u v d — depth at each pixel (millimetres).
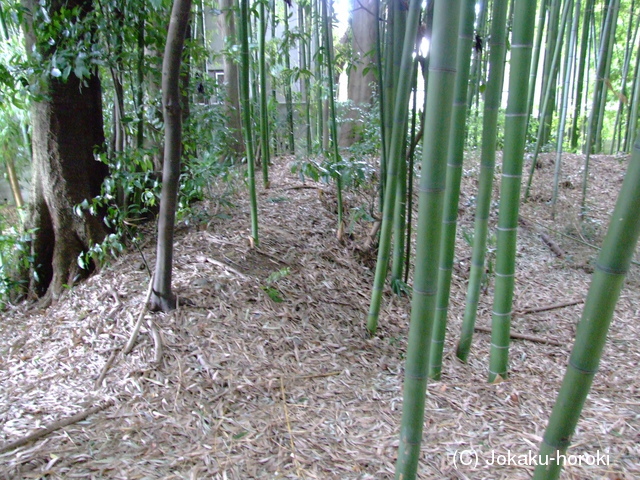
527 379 2367
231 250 3055
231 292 2613
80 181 3045
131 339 2234
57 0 2625
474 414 2021
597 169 6254
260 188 4336
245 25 2803
